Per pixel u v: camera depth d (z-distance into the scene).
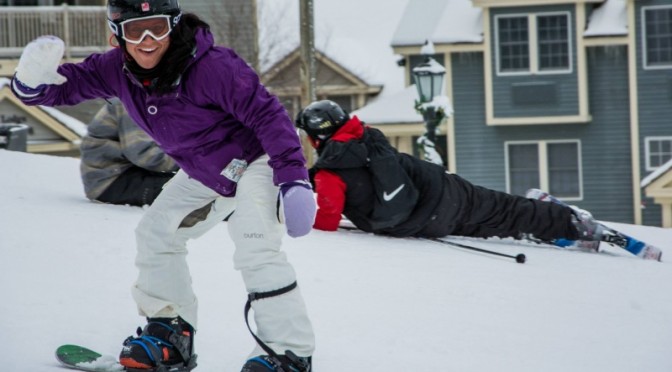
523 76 32.78
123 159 8.91
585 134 33.00
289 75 38.84
